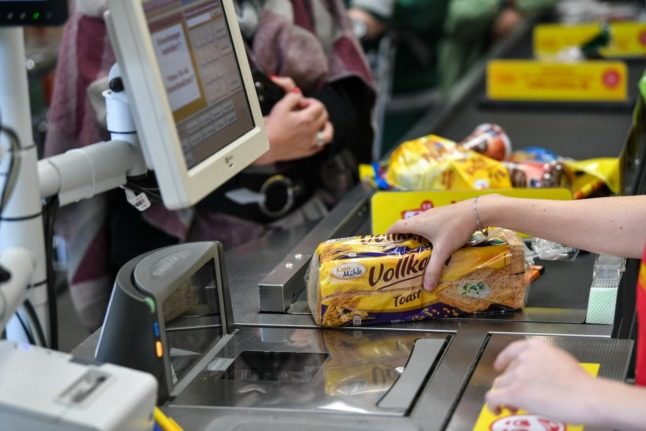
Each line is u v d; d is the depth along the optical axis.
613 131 2.67
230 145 1.37
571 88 2.93
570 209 1.52
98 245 2.20
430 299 1.53
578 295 1.64
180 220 2.15
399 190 1.88
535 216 1.52
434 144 1.99
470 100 3.06
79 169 1.27
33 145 1.19
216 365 1.42
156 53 1.21
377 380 1.35
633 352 1.43
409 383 1.33
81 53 2.03
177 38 1.27
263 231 2.20
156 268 1.36
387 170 2.05
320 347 1.46
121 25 1.15
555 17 4.18
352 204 2.04
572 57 3.27
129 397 1.06
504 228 1.57
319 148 2.21
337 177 2.35
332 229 1.88
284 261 1.71
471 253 1.53
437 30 4.17
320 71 2.29
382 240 1.55
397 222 1.58
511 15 4.57
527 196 1.80
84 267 2.20
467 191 1.79
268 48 2.23
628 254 1.49
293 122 2.10
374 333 1.50
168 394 1.31
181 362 1.36
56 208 1.25
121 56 1.17
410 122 4.30
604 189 2.01
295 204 2.26
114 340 1.30
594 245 1.51
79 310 2.23
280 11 2.24
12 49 1.15
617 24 3.51
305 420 1.25
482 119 2.85
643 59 3.40
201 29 1.34
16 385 1.06
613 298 1.51
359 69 2.38
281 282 1.60
